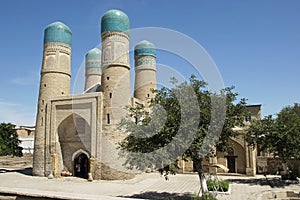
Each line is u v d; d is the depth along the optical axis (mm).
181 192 16875
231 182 20469
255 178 22672
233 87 13258
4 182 21562
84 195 7258
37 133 25859
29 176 25047
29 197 7402
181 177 23984
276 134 19656
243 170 24906
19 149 41469
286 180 20359
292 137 19438
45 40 27078
